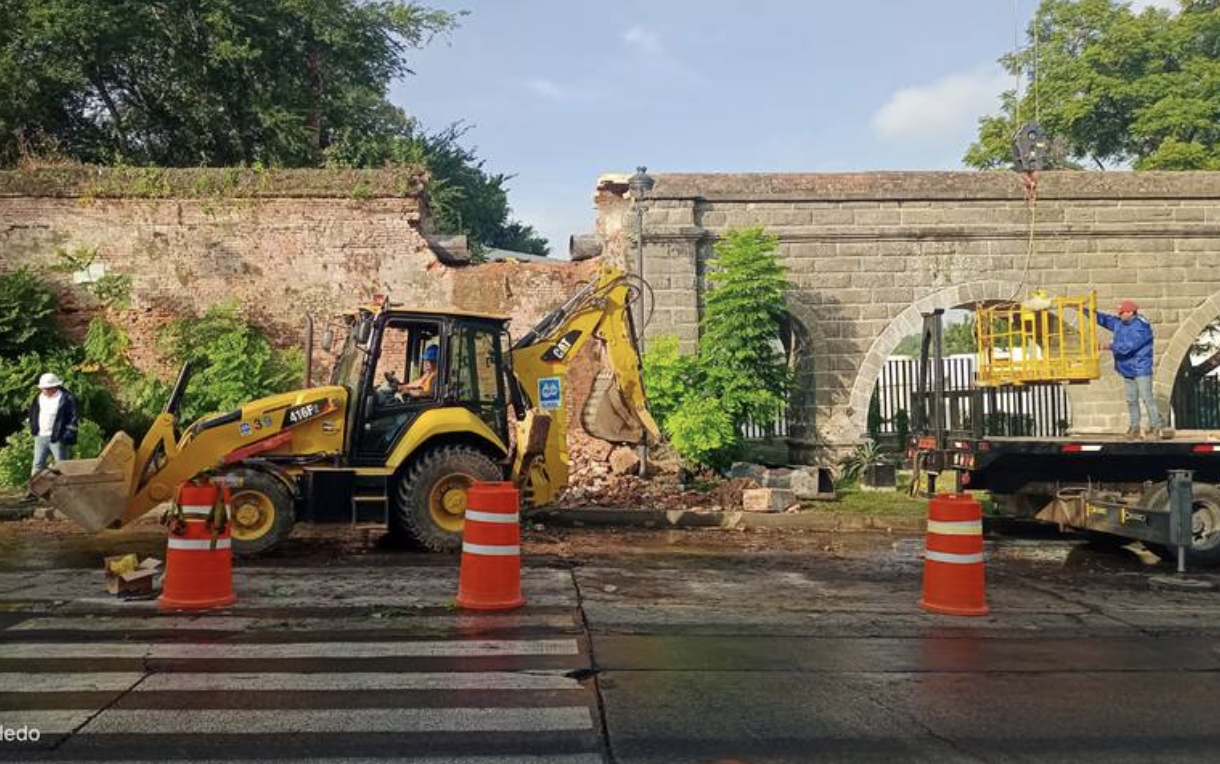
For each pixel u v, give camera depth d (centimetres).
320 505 1013
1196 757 472
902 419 1975
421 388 1090
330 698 543
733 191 1773
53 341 1680
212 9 2312
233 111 2573
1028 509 1270
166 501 995
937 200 1817
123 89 2505
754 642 685
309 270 1764
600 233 1836
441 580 878
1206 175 1853
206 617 732
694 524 1334
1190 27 2919
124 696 545
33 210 1717
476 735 487
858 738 491
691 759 459
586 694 555
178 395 1018
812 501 1501
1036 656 664
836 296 1802
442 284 1788
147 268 1739
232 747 467
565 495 1459
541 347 1190
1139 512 1080
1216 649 694
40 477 931
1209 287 1858
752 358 1596
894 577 950
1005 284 1817
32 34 2111
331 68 2744
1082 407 1833
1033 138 1897
